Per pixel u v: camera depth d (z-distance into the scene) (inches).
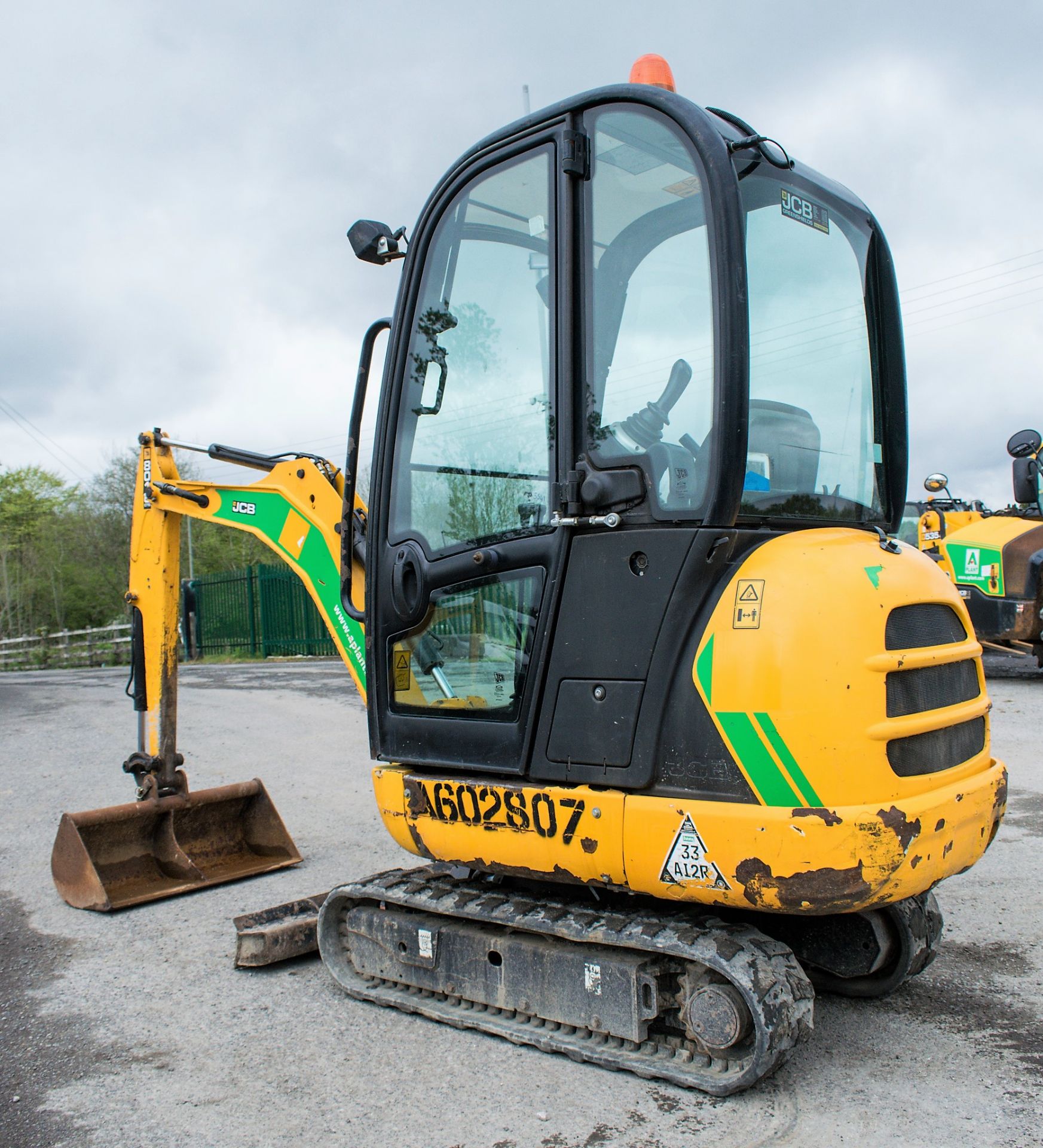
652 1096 116.4
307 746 371.9
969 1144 104.7
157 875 212.2
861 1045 128.6
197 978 160.4
